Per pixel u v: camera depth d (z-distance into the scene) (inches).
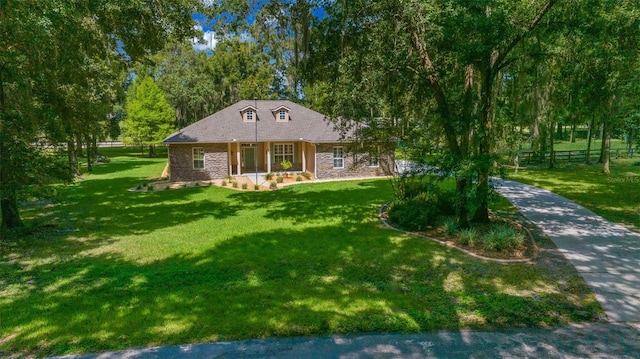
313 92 1051.3
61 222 509.0
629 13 407.5
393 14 373.4
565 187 721.6
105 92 769.6
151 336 208.2
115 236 433.7
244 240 410.6
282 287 276.7
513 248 363.9
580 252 351.3
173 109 1615.4
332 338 208.8
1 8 347.3
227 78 1552.7
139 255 359.9
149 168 1195.9
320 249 372.2
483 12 364.5
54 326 218.4
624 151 1322.6
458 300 254.2
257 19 430.3
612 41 438.9
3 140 388.8
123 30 479.2
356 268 317.4
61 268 322.0
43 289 274.2
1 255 360.8
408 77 420.2
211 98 1598.2
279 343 203.5
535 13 393.7
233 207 619.8
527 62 469.1
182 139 903.7
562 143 1850.4
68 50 413.7
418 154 424.2
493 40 355.9
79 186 841.5
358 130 528.4
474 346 201.3
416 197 521.0
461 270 309.9
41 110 446.6
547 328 220.1
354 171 958.4
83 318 227.9
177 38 526.0
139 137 1491.1
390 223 481.1
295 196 715.4
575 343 203.5
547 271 305.6
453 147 417.4
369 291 269.6
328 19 413.1
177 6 475.8
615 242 381.1
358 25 400.2
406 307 243.8
